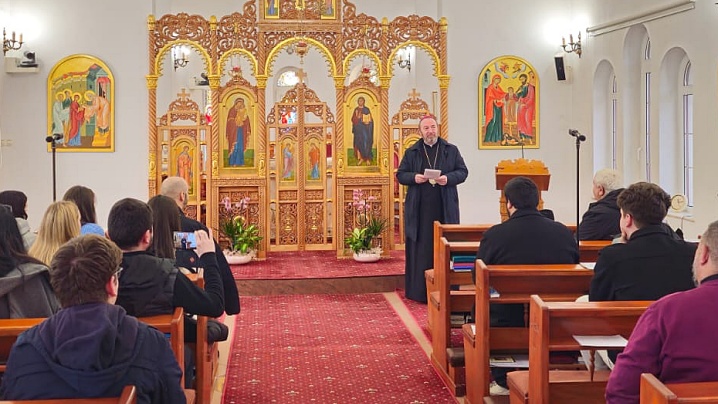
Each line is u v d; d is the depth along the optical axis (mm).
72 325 3131
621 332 4387
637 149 12539
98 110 13031
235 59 18984
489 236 6277
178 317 4387
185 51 19016
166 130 12477
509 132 13641
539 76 13664
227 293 6617
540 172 10156
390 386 7066
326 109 12484
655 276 4719
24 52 12820
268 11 12438
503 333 5703
